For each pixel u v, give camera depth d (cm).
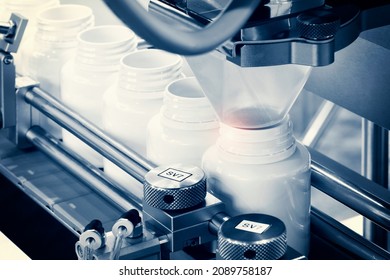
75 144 121
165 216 90
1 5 142
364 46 109
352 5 84
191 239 91
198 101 101
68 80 122
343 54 113
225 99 94
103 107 115
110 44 119
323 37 77
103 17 162
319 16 78
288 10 81
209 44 64
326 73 117
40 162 123
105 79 119
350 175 101
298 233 96
